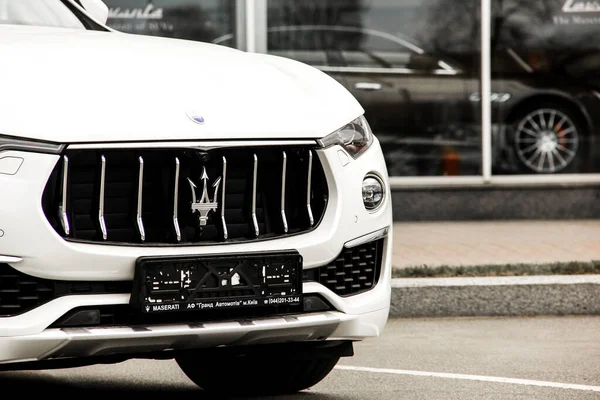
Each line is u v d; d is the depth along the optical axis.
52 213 6.94
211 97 7.67
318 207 7.71
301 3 19.11
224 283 7.25
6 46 7.86
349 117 8.05
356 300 7.91
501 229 18.20
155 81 7.69
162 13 18.59
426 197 19.44
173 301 7.12
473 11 19.45
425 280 12.90
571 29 19.64
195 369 8.86
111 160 7.09
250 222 7.45
